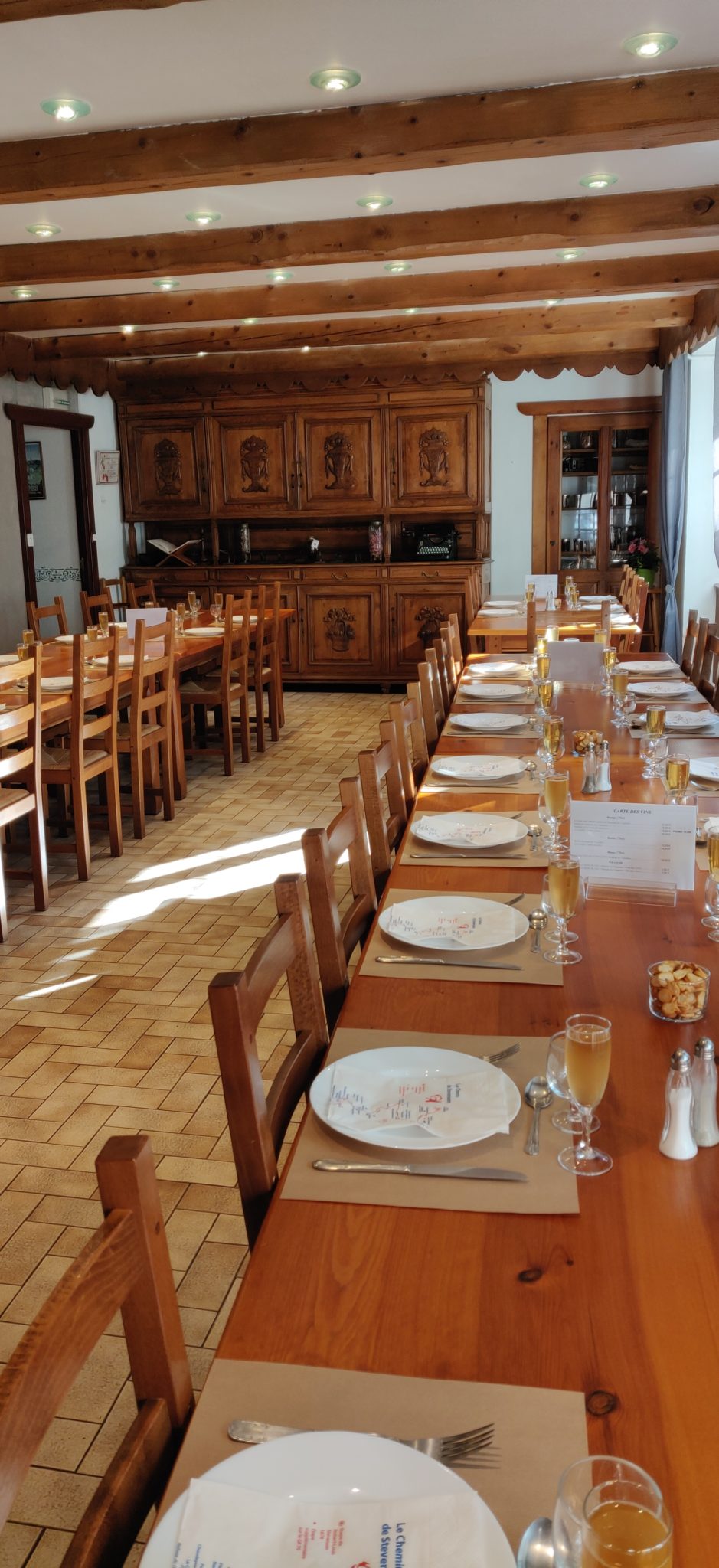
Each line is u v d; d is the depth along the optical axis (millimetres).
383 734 2998
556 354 8750
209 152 3891
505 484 10258
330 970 2000
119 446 9461
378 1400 939
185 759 6535
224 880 4566
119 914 4211
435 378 8812
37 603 8539
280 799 5844
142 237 5371
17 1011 3379
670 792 2506
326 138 3816
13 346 7902
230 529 9734
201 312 7023
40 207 4789
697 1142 1293
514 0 2979
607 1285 1067
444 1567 763
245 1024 1356
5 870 4500
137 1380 1006
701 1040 1293
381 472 9031
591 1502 709
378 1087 1395
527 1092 1377
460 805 2750
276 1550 786
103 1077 2965
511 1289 1065
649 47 3320
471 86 3641
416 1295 1062
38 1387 792
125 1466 941
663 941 1899
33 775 4184
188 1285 2164
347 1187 1231
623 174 4660
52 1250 2281
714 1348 985
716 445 7664
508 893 2131
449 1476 831
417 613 9023
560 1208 1179
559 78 3607
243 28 3078
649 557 9914
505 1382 955
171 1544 796
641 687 4406
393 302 6695
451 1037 1553
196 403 9203
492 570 10438
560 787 2295
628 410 9938
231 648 6633
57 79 3420
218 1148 2629
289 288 6832
